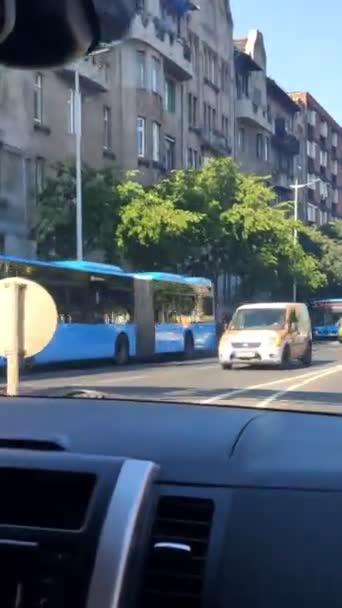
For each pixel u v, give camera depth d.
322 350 44.69
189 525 2.21
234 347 27.86
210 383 21.34
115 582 2.02
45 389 19.02
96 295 28.89
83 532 2.08
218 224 44.03
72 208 39.91
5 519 2.18
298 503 2.21
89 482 2.18
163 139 51.97
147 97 49.06
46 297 10.23
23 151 40.47
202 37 60.84
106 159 46.72
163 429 2.69
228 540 2.17
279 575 2.13
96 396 3.89
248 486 2.24
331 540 2.15
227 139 66.25
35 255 40.34
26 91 40.78
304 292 61.28
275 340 27.69
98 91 45.97
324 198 104.12
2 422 2.80
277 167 83.44
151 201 40.25
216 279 50.25
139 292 32.12
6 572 2.10
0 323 10.18
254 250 47.31
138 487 2.14
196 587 2.14
